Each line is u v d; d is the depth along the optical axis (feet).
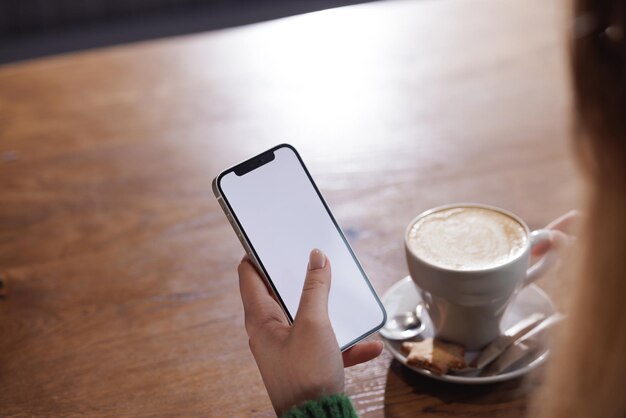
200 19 10.36
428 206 3.49
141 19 10.34
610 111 1.19
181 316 2.97
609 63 1.18
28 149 4.27
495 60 4.68
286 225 2.54
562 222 2.75
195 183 3.85
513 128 4.02
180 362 2.75
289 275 2.48
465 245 2.51
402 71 4.70
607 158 1.21
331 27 5.31
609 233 1.25
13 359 2.85
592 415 1.35
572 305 1.38
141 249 3.40
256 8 10.56
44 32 10.11
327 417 2.02
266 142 4.15
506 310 2.53
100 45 9.82
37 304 3.13
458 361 2.48
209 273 3.21
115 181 3.92
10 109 4.69
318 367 2.09
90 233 3.54
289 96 4.58
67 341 2.91
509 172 3.67
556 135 3.91
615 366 1.29
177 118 4.46
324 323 2.13
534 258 2.93
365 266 3.16
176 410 2.56
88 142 4.29
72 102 4.71
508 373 2.47
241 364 2.72
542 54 4.67
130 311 3.03
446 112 4.24
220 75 4.89
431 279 2.44
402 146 3.98
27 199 3.84
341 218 3.48
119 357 2.80
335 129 4.20
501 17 5.17
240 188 2.52
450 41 4.96
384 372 2.60
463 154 3.85
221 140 4.21
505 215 2.63
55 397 2.66
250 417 2.50
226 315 2.96
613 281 1.26
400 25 5.23
